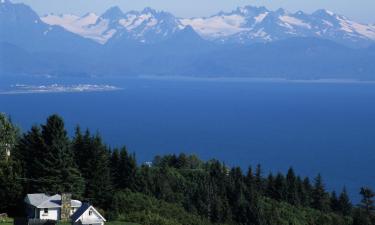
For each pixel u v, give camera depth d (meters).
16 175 156.62
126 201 165.25
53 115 163.00
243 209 189.88
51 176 157.50
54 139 160.38
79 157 167.75
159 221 153.62
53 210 145.12
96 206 164.12
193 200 190.75
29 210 149.38
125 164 182.62
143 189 182.38
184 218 168.12
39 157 160.25
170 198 186.12
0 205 154.12
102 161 167.38
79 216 136.50
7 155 171.25
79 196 159.88
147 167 198.62
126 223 148.50
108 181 167.50
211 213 185.62
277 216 194.12
